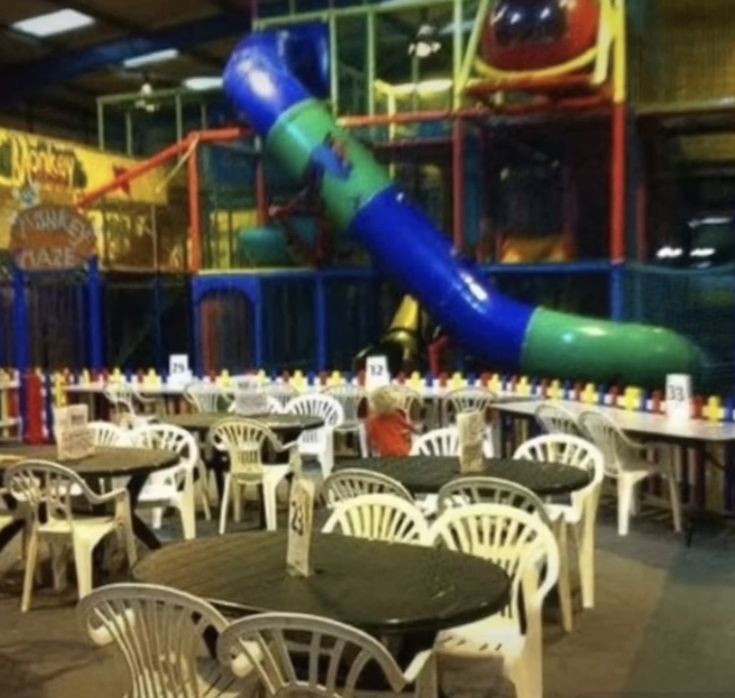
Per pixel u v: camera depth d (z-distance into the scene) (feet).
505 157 36.04
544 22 28.37
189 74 57.31
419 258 31.35
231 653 8.41
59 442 17.65
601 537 21.01
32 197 36.22
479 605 8.94
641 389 27.09
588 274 32.50
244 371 35.96
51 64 51.37
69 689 13.07
